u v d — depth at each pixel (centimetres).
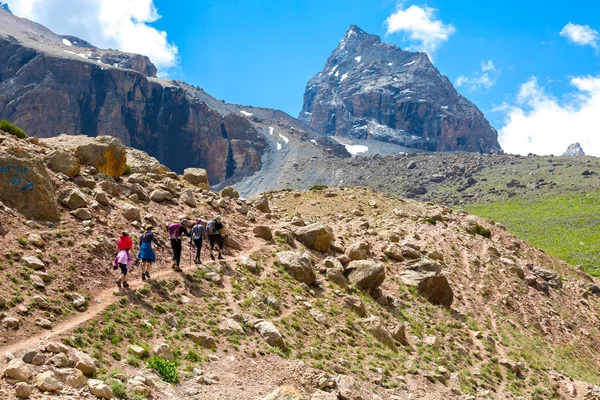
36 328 1358
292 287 2433
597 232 11319
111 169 2739
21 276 1540
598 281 5878
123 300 1666
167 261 2147
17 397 1045
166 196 2838
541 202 16400
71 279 1662
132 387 1237
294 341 1922
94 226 2072
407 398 1816
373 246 3881
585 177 19275
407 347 2409
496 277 4366
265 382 1523
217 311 1878
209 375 1443
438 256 4172
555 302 4494
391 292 3123
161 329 1612
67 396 1102
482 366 2655
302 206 5566
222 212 3167
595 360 3788
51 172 2341
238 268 2353
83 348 1348
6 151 1925
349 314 2430
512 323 3616
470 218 6319
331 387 1592
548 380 2792
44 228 1884
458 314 3353
